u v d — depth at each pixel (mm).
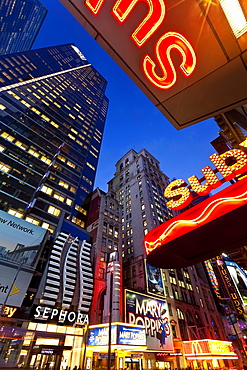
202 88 5953
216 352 42000
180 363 41719
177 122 7254
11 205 40000
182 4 4758
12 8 122250
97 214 54125
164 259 7859
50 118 69750
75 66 136500
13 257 30875
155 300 45281
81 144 74875
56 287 33312
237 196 5695
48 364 25344
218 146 28875
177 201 9164
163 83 6066
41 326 28859
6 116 53688
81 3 5391
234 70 5395
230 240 6645
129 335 31484
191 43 5156
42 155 55500
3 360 17141
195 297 60406
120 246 51219
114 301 36500
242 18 4543
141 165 90562
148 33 5336
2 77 65312
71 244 41688
